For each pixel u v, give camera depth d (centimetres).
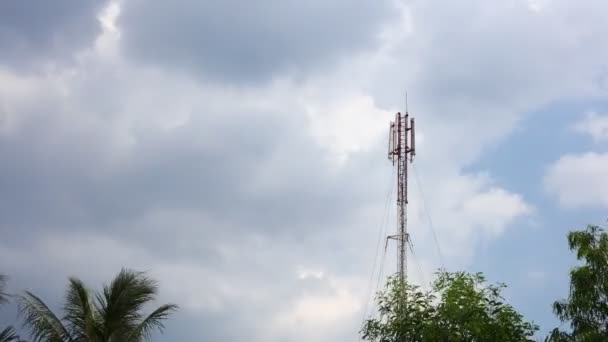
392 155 5266
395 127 5359
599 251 2611
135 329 2827
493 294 2839
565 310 2595
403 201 5100
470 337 2683
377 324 2914
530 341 2716
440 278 2912
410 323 2795
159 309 2864
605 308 2534
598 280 2581
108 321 2766
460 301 2755
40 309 2741
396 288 2956
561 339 2573
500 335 2667
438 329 2708
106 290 2814
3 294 2370
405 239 4981
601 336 2478
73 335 2769
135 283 2817
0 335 2397
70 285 2831
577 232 2694
